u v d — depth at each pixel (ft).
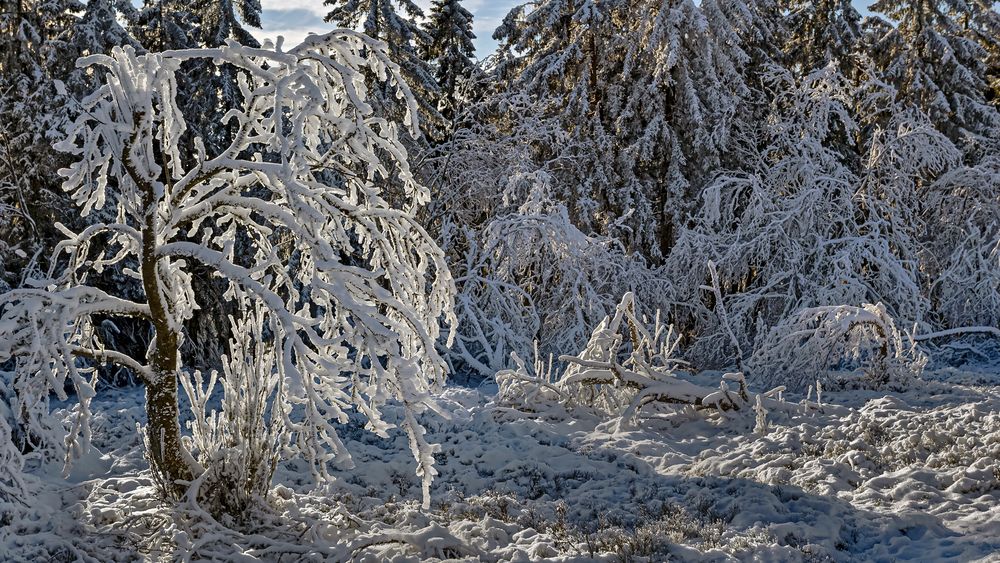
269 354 25.03
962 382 49.29
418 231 24.79
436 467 32.30
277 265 24.68
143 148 22.15
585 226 69.05
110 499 25.64
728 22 68.39
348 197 26.09
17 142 53.72
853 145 78.69
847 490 27.32
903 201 67.26
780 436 34.99
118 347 56.49
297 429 21.62
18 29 54.39
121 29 56.80
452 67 101.45
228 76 63.10
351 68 23.94
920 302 61.62
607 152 71.61
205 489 23.41
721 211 68.08
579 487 29.68
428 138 78.13
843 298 59.11
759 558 21.12
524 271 63.98
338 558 21.33
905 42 89.25
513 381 43.96
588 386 42.98
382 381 19.90
